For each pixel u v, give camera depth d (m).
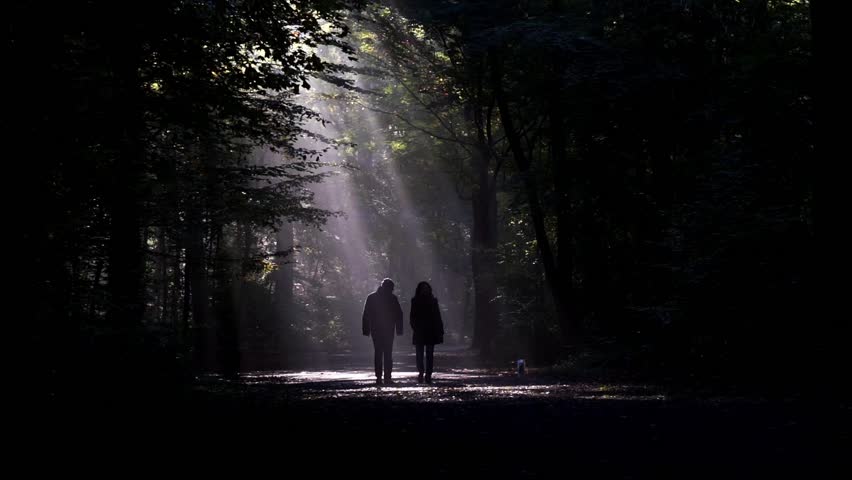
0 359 10.57
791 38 21.27
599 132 26.05
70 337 11.52
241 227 31.55
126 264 13.80
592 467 6.12
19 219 11.00
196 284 29.23
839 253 12.66
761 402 11.02
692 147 23.62
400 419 9.70
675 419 9.00
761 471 5.79
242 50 14.95
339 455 7.02
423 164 42.03
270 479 6.04
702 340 17.31
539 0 27.03
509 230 41.81
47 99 11.04
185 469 6.61
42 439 8.49
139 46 12.95
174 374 14.20
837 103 12.64
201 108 14.27
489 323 38.25
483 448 7.19
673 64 23.34
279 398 13.90
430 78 32.25
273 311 44.88
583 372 21.56
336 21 14.55
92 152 11.91
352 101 30.92
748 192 17.94
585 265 28.22
